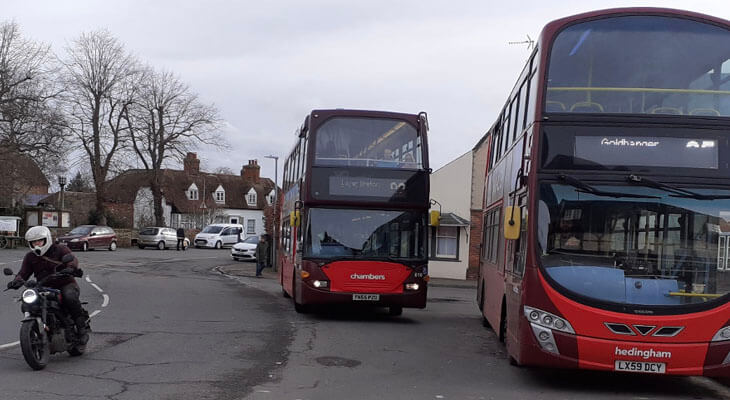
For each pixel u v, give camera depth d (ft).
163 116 187.52
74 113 174.50
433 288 98.22
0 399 23.16
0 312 47.47
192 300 61.16
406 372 30.71
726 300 25.75
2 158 144.36
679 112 27.40
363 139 48.34
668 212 26.66
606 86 27.86
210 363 31.07
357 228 47.62
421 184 48.19
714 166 26.86
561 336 26.03
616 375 31.73
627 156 27.22
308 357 33.73
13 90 140.56
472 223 113.39
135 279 83.97
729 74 27.76
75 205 233.55
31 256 29.86
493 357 36.04
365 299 46.88
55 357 31.53
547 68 28.27
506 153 38.93
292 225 52.65
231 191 282.36
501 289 36.99
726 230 26.35
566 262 26.63
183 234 179.93
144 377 27.48
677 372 25.53
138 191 242.37
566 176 27.17
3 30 140.36
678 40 28.02
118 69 178.91
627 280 26.16
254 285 84.17
